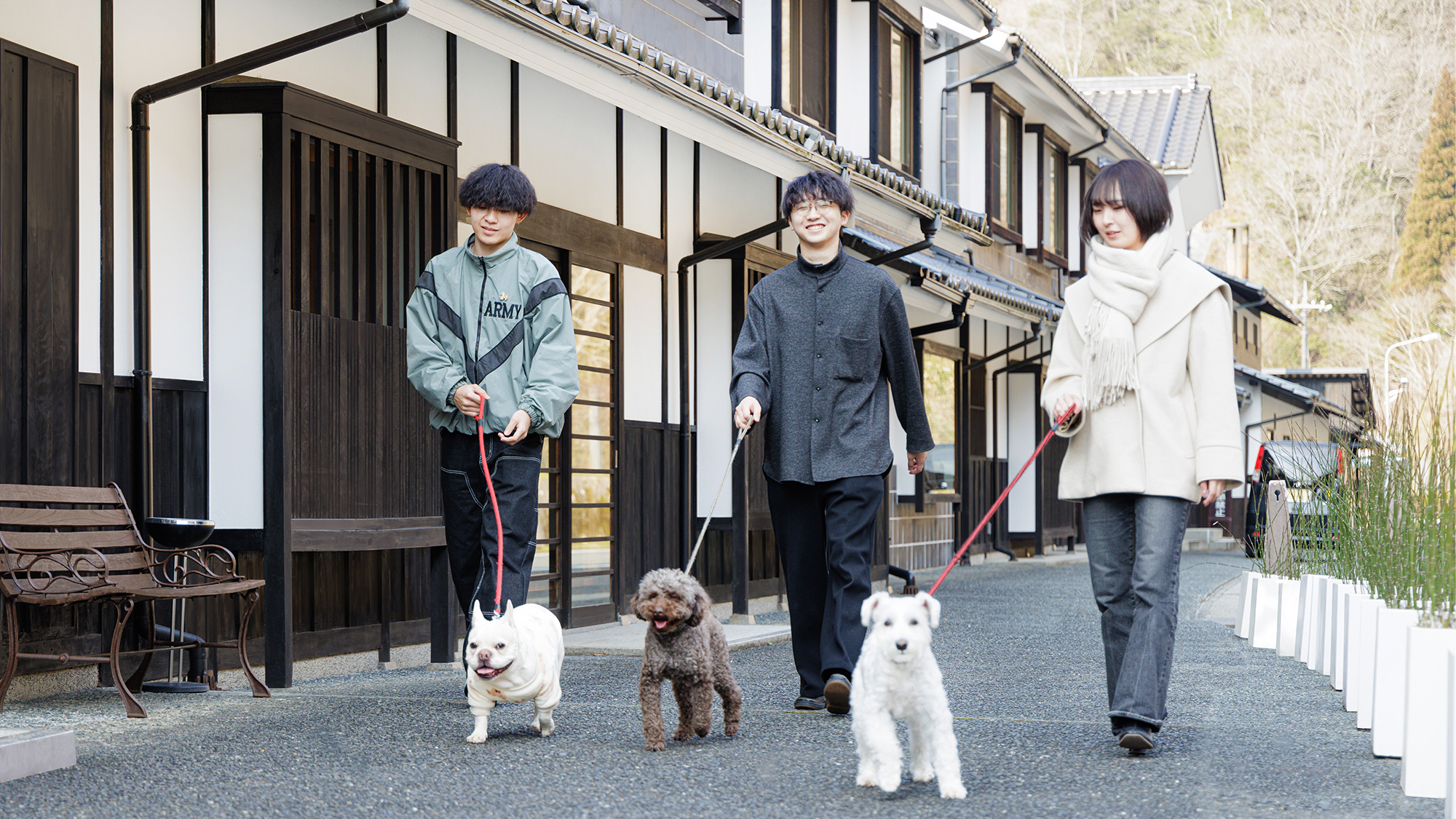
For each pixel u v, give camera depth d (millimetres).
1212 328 4516
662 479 10117
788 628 8977
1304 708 5602
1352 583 6297
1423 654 3936
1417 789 3902
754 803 3764
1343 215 62406
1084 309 4684
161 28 6129
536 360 5328
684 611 4426
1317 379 40938
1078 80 30625
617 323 9445
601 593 9367
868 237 11875
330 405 6348
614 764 4289
